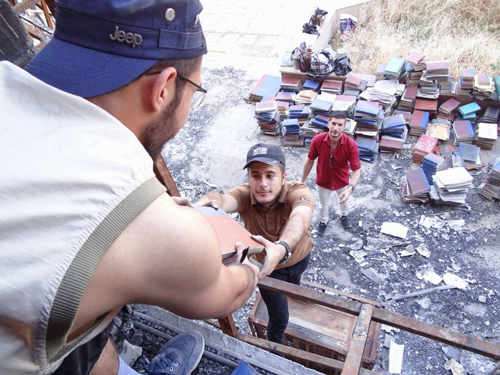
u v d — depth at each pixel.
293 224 2.53
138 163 0.71
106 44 0.72
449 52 9.12
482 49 9.14
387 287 5.92
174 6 0.74
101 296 0.67
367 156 7.75
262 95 9.12
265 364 2.00
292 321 4.10
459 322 5.47
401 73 8.52
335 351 3.76
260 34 11.28
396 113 8.34
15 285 0.59
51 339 0.65
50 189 0.61
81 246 0.62
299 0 12.33
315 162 7.90
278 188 2.84
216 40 11.30
